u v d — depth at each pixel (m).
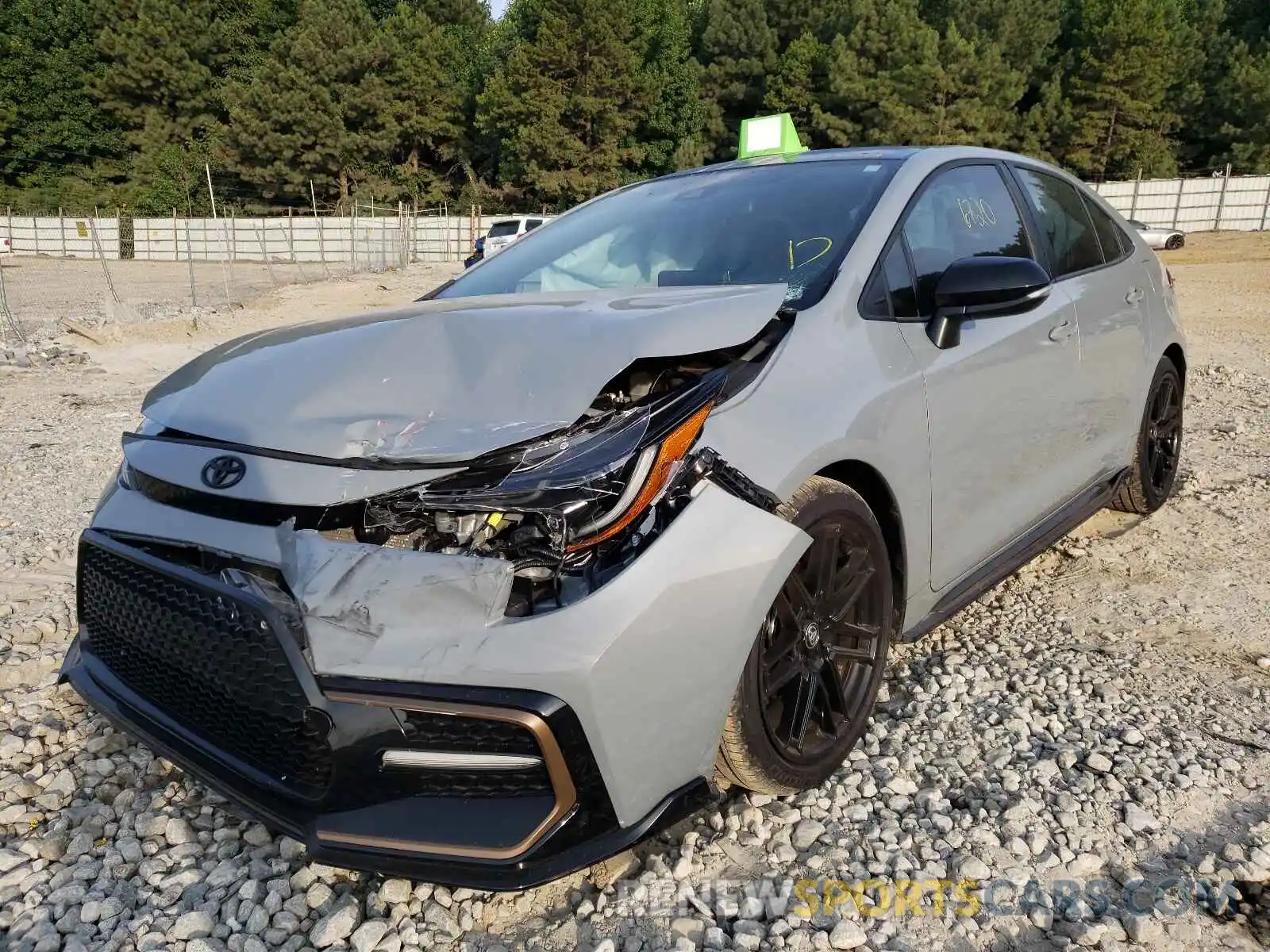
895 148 3.24
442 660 1.71
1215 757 2.48
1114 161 47.69
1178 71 48.16
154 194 52.03
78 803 2.39
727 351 2.20
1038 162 3.69
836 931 1.88
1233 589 3.60
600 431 1.87
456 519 1.79
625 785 1.80
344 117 51.69
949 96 45.97
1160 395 4.27
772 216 2.88
